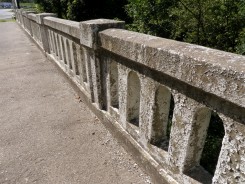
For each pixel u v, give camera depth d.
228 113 1.54
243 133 1.47
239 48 4.99
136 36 2.36
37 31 8.79
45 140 3.41
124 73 2.67
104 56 3.11
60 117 4.00
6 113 4.26
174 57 1.77
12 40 12.17
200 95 1.73
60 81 5.64
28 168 2.88
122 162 2.89
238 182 1.58
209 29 6.15
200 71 1.58
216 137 3.87
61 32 4.93
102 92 3.51
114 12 15.02
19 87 5.46
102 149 3.15
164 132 2.52
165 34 6.44
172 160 2.20
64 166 2.89
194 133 1.93
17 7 25.92
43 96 4.89
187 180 2.05
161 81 2.08
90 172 2.78
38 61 7.43
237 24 5.78
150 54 2.02
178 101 1.95
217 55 1.59
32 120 3.97
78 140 3.36
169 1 6.00
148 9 6.11
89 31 3.04
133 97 2.80
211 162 3.25
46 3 15.78
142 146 2.68
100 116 3.70
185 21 6.33
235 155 1.56
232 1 5.58
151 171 2.51
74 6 14.43
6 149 3.24
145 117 2.47
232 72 1.38
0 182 2.68
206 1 5.86
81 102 4.49
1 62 7.76
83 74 4.27
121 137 3.07
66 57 5.16
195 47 1.80
